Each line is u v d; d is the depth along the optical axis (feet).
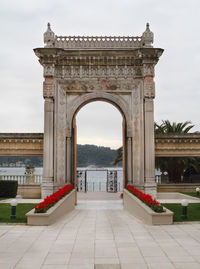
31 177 91.56
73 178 82.33
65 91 81.51
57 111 79.56
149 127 77.66
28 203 66.33
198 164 105.40
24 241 35.17
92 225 45.21
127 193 68.90
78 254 30.45
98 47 81.15
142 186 76.38
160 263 27.81
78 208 74.02
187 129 105.60
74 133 83.76
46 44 79.71
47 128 77.05
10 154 84.28
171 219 45.24
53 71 78.79
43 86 78.23
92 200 90.74
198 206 60.75
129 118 81.30
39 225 44.27
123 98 81.97
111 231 40.73
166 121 107.14
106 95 81.46
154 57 78.89
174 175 103.96
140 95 80.12
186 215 48.24
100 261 28.37
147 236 37.76
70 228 42.70
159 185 89.15
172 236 37.65
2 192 81.20
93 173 378.12
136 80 81.10
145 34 79.87
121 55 80.89
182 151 84.94
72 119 82.48
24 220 46.42
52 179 75.61
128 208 66.95
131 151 80.64
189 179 106.11
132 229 42.01
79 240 35.83
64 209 58.65
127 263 27.86
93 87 81.46
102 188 161.89
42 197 74.64
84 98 81.66
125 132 82.99
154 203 48.52
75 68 81.76
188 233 39.22
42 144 83.97
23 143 84.48
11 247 32.76
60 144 79.61
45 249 32.07
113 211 66.54
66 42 81.25
